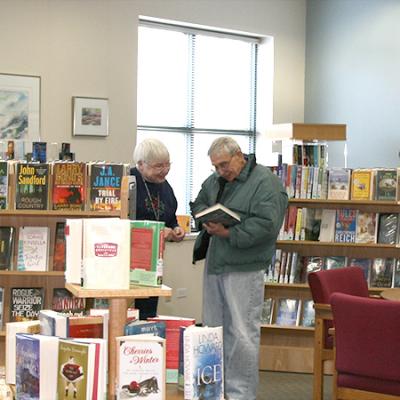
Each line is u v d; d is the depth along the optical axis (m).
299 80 8.57
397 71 7.43
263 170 4.40
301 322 6.13
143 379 2.55
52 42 6.83
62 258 4.29
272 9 8.32
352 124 7.94
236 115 8.46
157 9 7.45
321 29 8.35
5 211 4.08
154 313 4.46
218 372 2.67
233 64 8.41
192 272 7.53
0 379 3.18
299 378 5.94
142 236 2.65
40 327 2.86
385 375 3.61
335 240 6.07
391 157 7.48
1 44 6.59
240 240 4.21
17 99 6.66
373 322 3.61
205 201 4.64
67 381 2.51
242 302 4.35
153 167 4.35
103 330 2.75
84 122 6.98
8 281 4.38
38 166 4.12
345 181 6.06
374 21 7.68
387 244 5.99
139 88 7.73
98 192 4.11
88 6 7.01
